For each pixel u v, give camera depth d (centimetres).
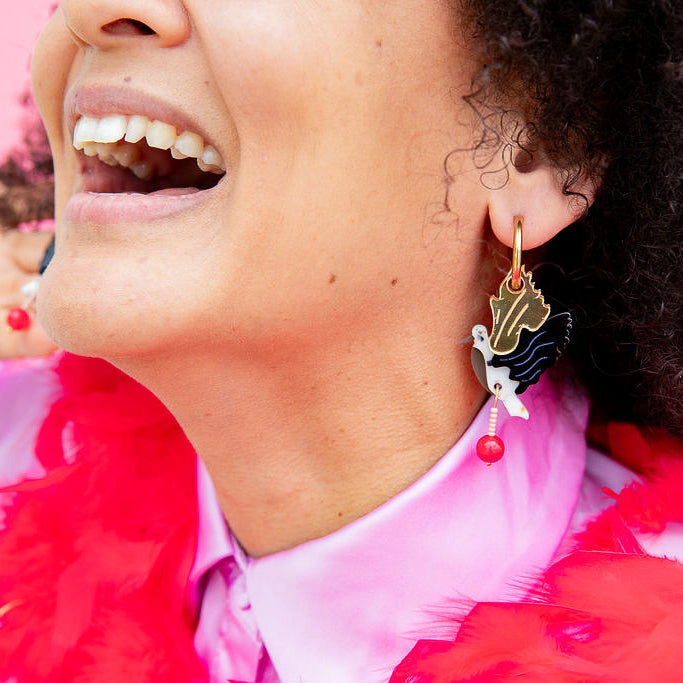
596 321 84
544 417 83
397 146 68
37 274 136
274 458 78
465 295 76
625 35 71
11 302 134
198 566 86
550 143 73
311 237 67
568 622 68
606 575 70
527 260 82
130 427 99
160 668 83
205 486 88
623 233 78
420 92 67
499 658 65
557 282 84
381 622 77
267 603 80
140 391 103
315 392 75
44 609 90
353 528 78
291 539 82
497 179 72
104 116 71
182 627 87
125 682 81
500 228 74
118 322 66
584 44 69
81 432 102
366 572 77
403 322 74
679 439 88
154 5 65
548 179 74
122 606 89
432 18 67
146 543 91
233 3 64
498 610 69
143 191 82
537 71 69
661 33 71
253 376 73
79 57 75
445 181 71
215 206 67
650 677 62
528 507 78
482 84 69
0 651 88
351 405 76
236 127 65
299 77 63
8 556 95
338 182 66
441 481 77
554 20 69
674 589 69
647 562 71
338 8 64
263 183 65
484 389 80
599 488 86
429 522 77
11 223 139
